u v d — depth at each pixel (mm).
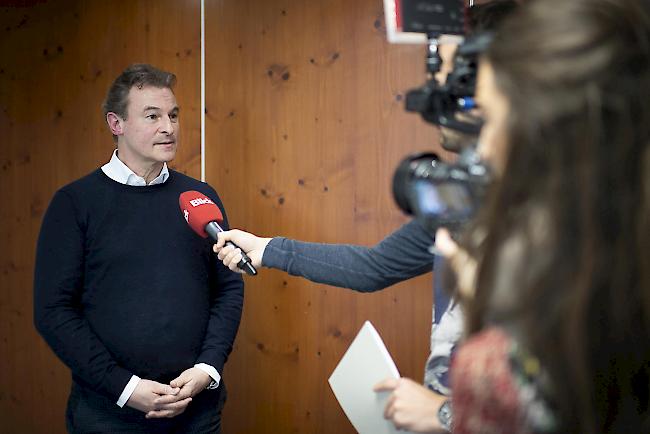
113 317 2305
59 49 3494
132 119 2395
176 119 2518
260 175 3193
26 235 3607
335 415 3143
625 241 705
